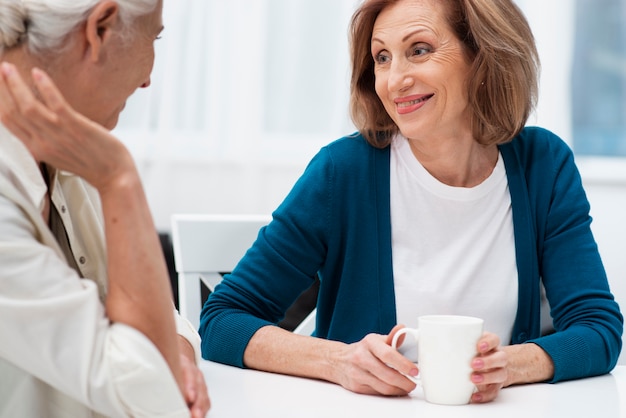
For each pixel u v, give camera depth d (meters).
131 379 0.91
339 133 3.18
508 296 1.60
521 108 1.59
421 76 1.51
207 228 1.74
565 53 3.22
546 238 1.64
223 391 1.25
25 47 0.98
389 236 1.61
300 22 3.15
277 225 1.61
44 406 1.02
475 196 1.61
